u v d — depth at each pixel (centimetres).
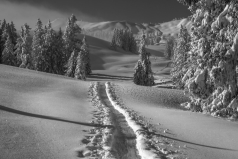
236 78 1703
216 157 784
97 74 7681
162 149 824
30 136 827
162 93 2784
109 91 2494
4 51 5344
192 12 1969
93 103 1806
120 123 1225
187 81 1998
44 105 1428
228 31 1652
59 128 969
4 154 655
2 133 811
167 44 13888
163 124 1259
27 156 661
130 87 2934
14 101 1408
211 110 1786
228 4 1636
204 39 1814
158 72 9056
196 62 1947
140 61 5062
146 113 1585
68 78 3491
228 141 1003
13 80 2330
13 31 6475
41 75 3091
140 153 793
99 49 12938
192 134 1084
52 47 4962
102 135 944
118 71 8825
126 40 15025
